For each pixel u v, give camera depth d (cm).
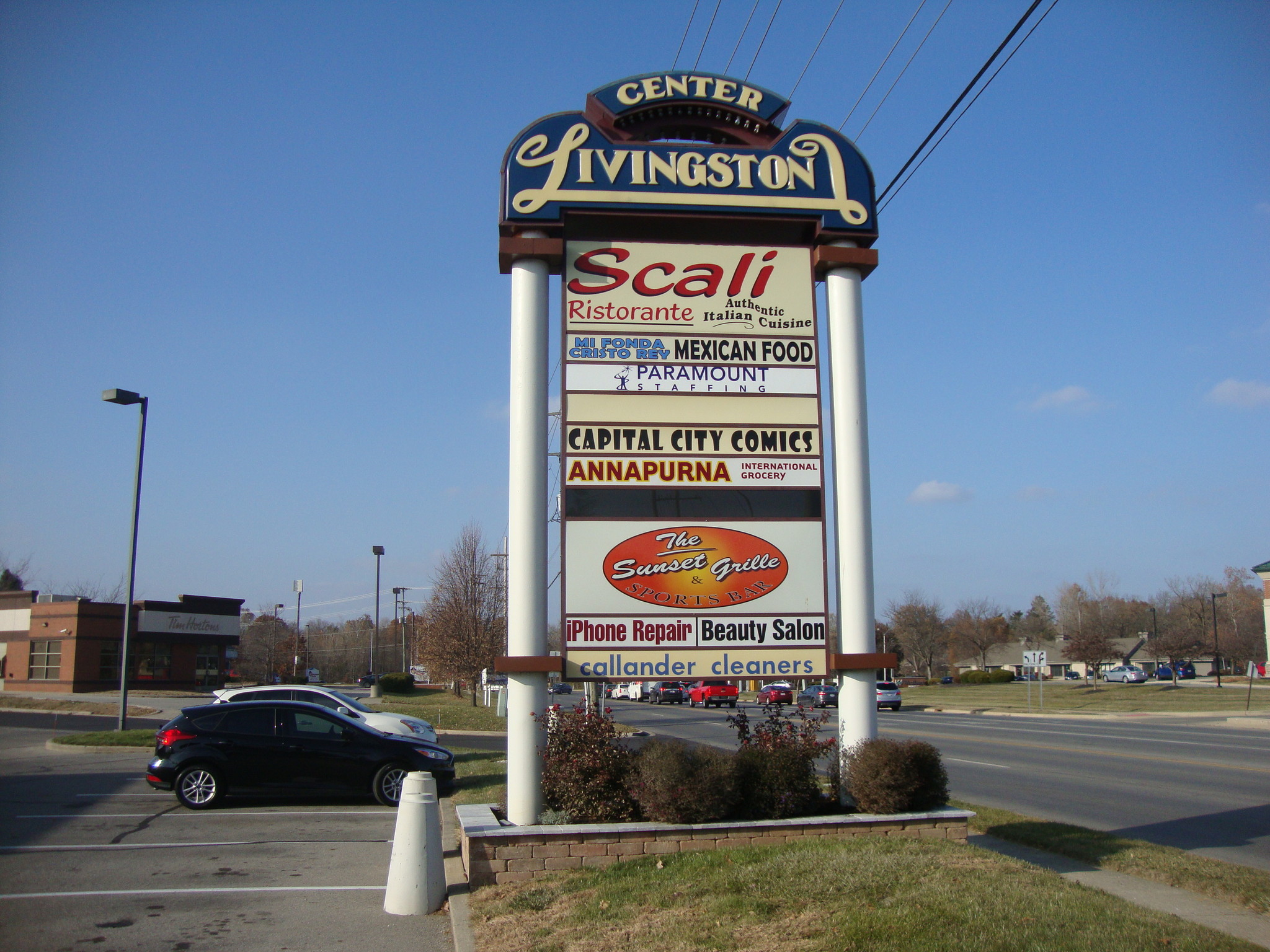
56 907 784
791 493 940
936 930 571
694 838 806
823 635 921
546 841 786
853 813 879
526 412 902
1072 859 885
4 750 2211
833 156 987
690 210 958
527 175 946
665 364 948
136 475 2469
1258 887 749
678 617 907
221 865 955
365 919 743
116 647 4728
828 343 974
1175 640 6619
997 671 8350
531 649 862
